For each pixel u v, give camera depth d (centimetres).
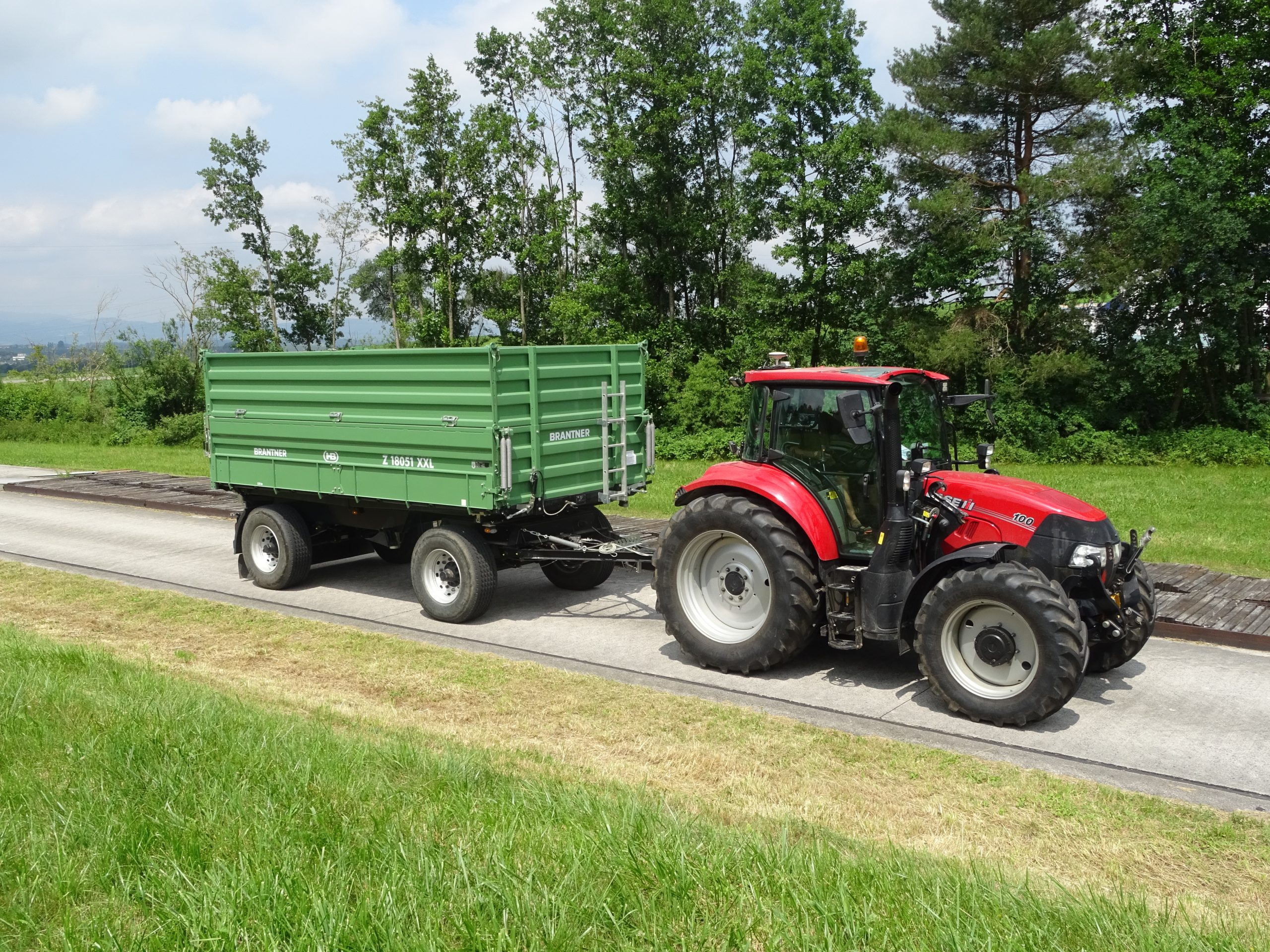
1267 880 407
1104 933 306
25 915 312
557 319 3170
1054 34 2244
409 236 3484
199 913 304
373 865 342
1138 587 663
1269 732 585
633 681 691
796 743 566
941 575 638
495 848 353
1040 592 577
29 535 1338
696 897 318
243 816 390
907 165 2478
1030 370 2442
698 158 3281
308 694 661
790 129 2786
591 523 934
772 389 714
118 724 505
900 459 663
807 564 675
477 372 785
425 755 488
